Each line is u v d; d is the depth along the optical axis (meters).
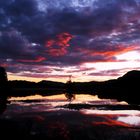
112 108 34.12
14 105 37.94
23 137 14.85
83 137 14.95
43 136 15.13
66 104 40.81
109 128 17.97
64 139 14.61
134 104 40.16
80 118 23.30
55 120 21.66
